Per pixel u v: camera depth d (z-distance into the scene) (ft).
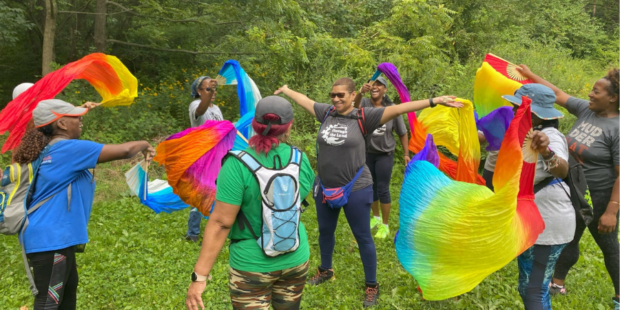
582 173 9.89
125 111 28.60
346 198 11.52
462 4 39.99
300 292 8.25
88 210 9.50
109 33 40.11
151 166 23.21
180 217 17.75
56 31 39.19
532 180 9.00
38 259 8.67
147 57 40.83
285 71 30.45
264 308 7.74
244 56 32.22
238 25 34.14
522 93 9.77
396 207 19.85
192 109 15.19
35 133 8.89
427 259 9.24
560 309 11.86
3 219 8.53
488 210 8.46
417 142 13.67
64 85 11.01
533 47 40.37
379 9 39.78
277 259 7.55
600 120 11.14
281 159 7.54
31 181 8.68
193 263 14.15
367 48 33.73
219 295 12.30
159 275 13.39
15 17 30.45
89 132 25.90
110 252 14.65
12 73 40.37
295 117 25.34
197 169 10.50
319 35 31.96
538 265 9.53
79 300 11.94
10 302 11.92
